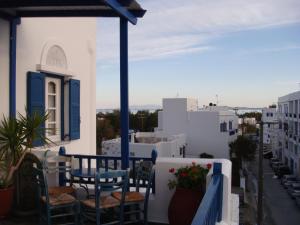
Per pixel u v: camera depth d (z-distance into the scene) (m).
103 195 5.80
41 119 5.88
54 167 5.86
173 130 42.19
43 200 5.15
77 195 6.21
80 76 9.45
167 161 5.68
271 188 40.03
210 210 3.13
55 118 8.39
